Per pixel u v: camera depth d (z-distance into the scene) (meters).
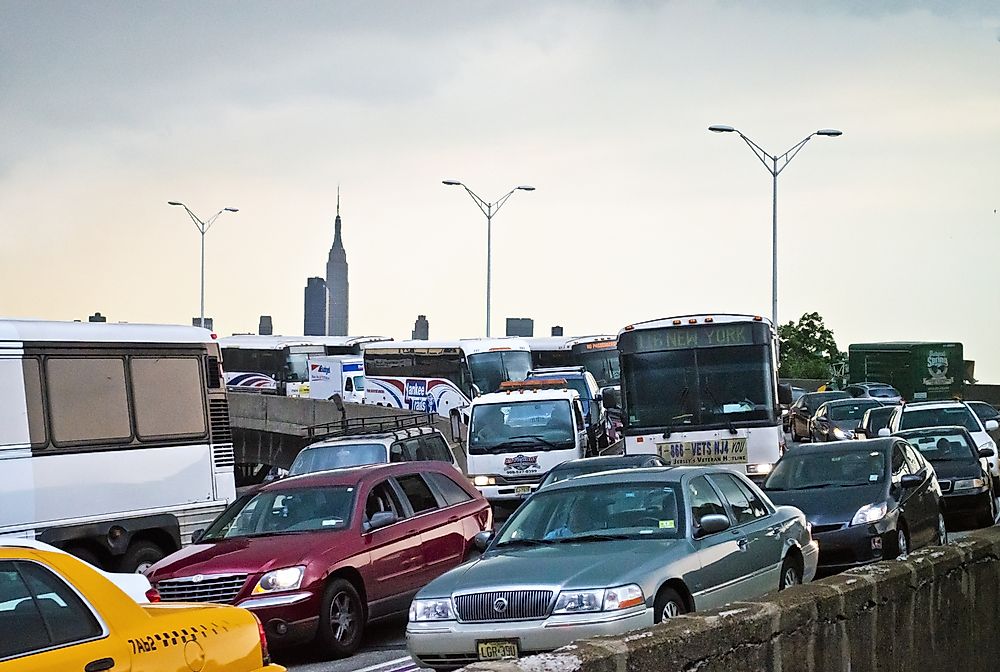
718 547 13.71
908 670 9.57
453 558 18.70
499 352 62.47
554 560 12.80
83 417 21.66
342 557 16.56
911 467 22.11
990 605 11.09
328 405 52.34
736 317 29.98
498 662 6.61
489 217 79.38
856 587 9.05
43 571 8.43
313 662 16.14
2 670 7.74
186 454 23.38
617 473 14.93
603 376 67.12
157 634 8.80
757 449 29.30
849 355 73.62
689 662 7.39
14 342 20.75
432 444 30.70
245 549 16.47
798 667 8.31
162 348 23.31
